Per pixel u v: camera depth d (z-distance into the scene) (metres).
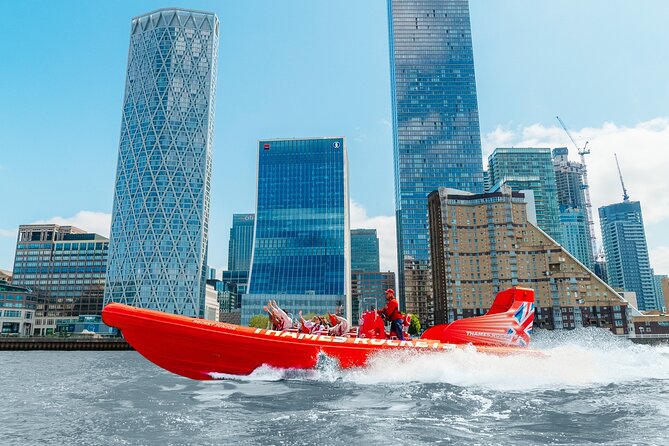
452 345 14.39
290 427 8.13
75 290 182.00
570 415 9.03
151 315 13.40
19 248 187.25
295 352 13.33
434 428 8.02
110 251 168.38
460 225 136.50
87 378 19.53
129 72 186.12
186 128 176.00
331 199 160.50
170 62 180.88
